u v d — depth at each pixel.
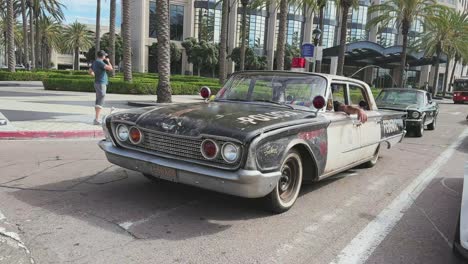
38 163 6.80
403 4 33.22
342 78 6.21
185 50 59.56
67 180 5.86
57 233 4.02
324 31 67.69
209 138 4.22
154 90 22.62
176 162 4.44
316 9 27.12
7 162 6.77
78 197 5.12
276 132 4.36
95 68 10.73
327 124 5.27
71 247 3.74
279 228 4.50
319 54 16.11
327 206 5.41
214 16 60.91
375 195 6.09
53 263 3.43
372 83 72.75
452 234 4.64
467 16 50.62
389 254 4.05
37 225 4.18
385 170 7.88
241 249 3.93
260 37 64.06
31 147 8.11
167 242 3.97
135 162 4.73
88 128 10.09
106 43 60.78
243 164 4.12
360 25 70.44
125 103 16.91
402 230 4.71
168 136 4.51
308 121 4.90
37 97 17.91
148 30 60.19
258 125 4.34
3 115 11.55
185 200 5.20
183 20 61.97
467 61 57.59
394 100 14.62
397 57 56.22
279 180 4.74
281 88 5.78
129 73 22.70
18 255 3.52
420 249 4.20
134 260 3.57
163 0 16.31
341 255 3.96
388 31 69.75
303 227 4.59
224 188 4.20
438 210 5.50
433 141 12.66
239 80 6.20
